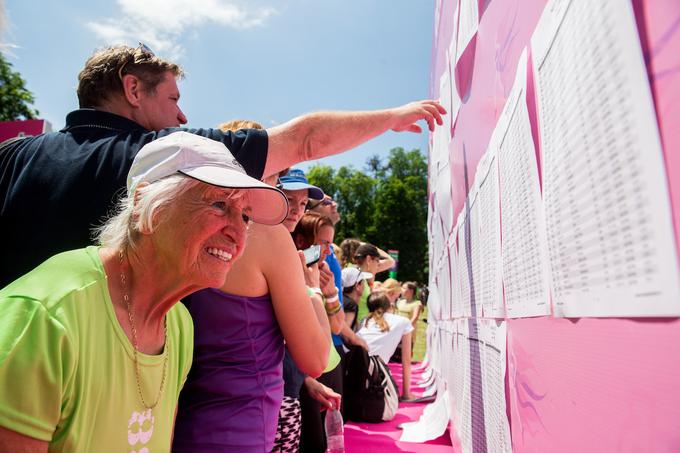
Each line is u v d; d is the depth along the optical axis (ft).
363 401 12.37
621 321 1.99
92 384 2.97
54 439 2.85
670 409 1.64
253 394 4.50
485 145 5.29
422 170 166.09
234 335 4.52
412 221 151.12
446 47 9.93
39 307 2.77
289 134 5.24
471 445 6.53
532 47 3.14
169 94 5.25
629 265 1.86
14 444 2.59
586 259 2.28
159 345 3.61
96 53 5.14
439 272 13.92
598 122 2.09
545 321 3.02
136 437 3.30
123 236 3.41
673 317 1.61
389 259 18.45
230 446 4.31
